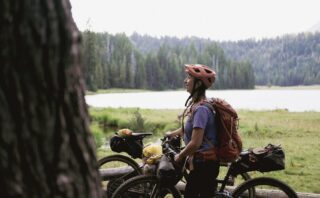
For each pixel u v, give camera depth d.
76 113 1.73
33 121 1.60
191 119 3.93
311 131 19.70
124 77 166.88
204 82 3.93
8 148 1.56
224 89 194.75
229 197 4.50
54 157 1.64
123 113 33.16
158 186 4.40
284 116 31.56
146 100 84.75
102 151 12.98
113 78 164.88
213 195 4.10
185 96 111.81
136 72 172.00
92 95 119.94
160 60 181.12
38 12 1.58
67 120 1.69
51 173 1.64
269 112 36.59
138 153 5.41
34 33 1.58
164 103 71.62
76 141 1.72
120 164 8.86
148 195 4.50
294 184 8.76
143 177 4.41
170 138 4.73
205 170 3.92
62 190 1.66
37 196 1.61
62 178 1.66
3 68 1.56
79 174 1.74
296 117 30.36
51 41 1.61
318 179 9.22
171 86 179.88
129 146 5.39
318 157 12.15
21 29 1.56
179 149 4.63
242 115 32.84
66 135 1.68
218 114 3.88
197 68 3.95
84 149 1.77
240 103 72.19
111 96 112.50
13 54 1.56
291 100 85.31
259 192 5.93
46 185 1.62
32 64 1.58
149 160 4.45
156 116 29.47
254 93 141.00
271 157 4.39
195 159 3.94
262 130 19.78
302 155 12.51
